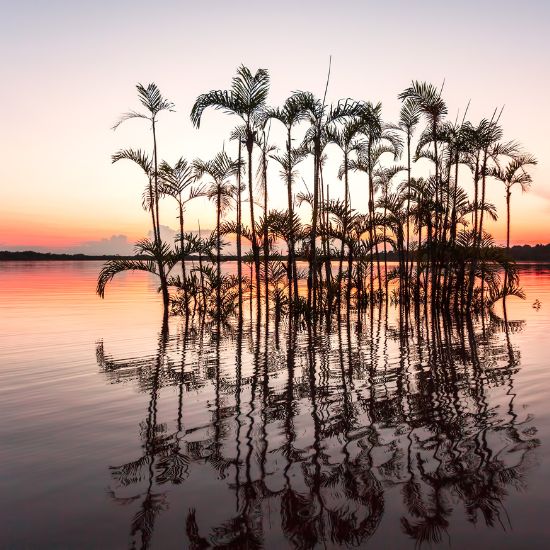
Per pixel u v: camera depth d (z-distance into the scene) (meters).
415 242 18.95
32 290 26.44
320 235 15.81
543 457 3.99
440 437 4.53
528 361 7.84
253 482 3.70
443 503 3.33
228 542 2.92
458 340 10.17
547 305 17.61
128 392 6.34
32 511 3.30
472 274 15.30
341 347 9.60
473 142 15.48
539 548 2.79
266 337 11.01
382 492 3.51
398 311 16.75
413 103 17.78
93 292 25.45
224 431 4.82
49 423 5.11
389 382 6.68
